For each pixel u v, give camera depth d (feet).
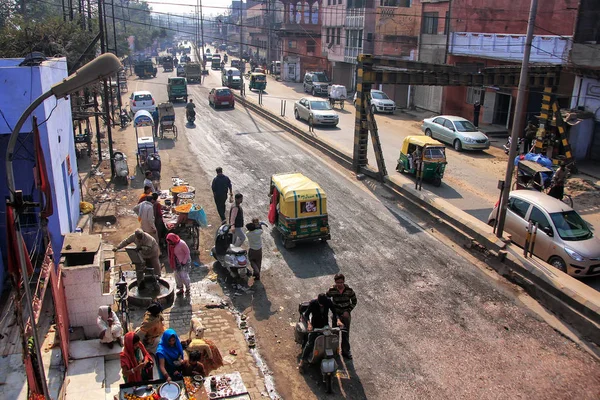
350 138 89.76
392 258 43.32
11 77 33.19
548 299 36.52
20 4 120.47
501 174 70.59
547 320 34.94
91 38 79.41
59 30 71.87
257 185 61.36
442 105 120.06
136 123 71.72
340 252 44.11
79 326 30.22
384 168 62.85
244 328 32.60
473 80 64.85
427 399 27.09
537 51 85.35
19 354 27.17
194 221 42.70
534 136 81.46
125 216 50.47
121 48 199.41
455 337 32.63
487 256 42.91
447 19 110.32
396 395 27.32
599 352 31.68
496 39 95.25
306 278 39.47
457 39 106.83
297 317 34.24
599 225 52.44
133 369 24.75
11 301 31.81
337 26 164.35
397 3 146.92
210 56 329.52
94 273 29.60
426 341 32.12
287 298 36.55
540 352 31.42
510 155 42.42
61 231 37.55
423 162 60.80
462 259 43.55
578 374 29.50
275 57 260.62
